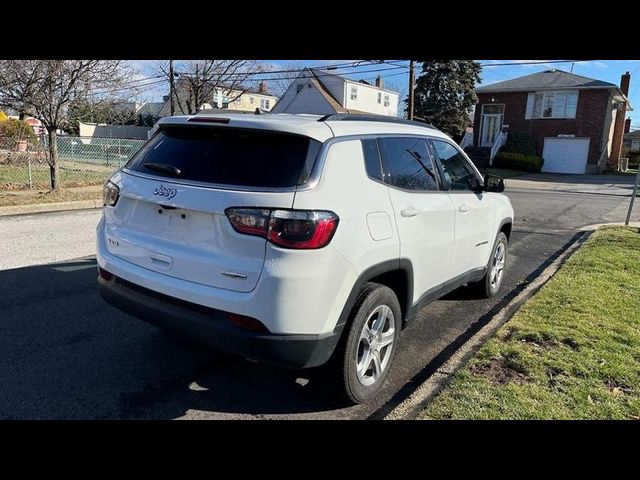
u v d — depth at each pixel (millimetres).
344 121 3219
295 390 3371
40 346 3859
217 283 2738
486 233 4949
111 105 13430
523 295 5504
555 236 9539
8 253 6680
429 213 3650
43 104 11594
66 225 8930
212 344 2775
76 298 4945
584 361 3676
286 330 2639
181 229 2904
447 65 33969
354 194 2953
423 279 3717
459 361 3762
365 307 3031
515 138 31016
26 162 15078
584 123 29297
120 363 3643
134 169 3295
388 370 3432
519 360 3680
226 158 2934
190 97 27750
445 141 4359
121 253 3250
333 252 2727
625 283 5719
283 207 2615
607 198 17422
